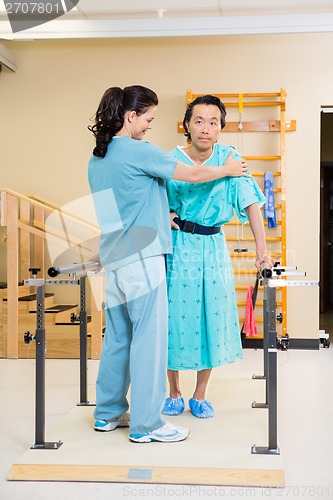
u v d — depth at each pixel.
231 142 6.09
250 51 6.07
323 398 3.99
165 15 5.64
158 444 2.89
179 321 3.27
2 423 3.44
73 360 5.43
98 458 2.71
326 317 8.98
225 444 2.89
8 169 6.28
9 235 5.54
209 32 4.98
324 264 10.09
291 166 6.04
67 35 5.07
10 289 5.52
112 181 2.86
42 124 6.24
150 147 2.86
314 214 6.04
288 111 6.04
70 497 2.43
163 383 2.95
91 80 6.20
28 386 4.37
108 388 3.08
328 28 4.89
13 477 2.61
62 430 3.12
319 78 6.00
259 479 2.53
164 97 6.15
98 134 2.90
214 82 6.11
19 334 5.55
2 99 6.26
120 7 5.46
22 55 6.23
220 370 4.87
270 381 2.79
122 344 3.04
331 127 9.20
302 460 2.83
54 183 6.24
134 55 6.17
